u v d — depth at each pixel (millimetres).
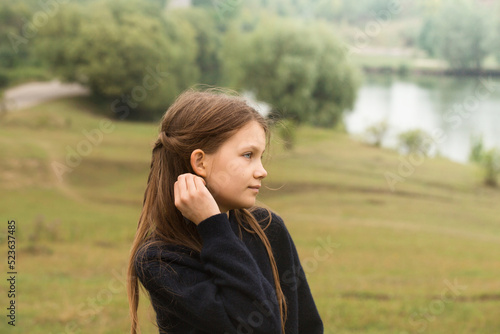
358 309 7754
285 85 29062
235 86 30156
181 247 1240
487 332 7129
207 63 35125
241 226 1332
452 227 16625
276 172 21234
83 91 33188
